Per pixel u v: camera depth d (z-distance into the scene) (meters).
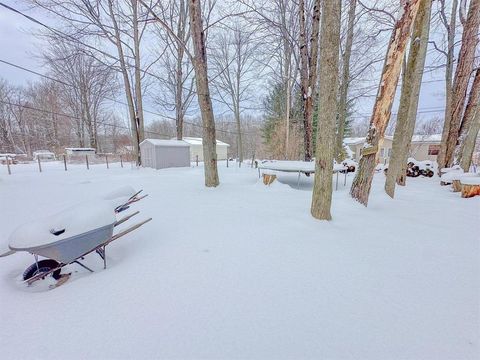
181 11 12.61
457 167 7.89
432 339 1.33
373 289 1.82
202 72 5.48
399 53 3.78
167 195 5.31
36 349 1.26
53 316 1.53
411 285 1.88
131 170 11.86
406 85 4.78
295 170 6.84
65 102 24.92
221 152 27.36
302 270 2.09
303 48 8.98
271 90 22.22
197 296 1.72
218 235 2.88
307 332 1.38
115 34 11.61
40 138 28.59
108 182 7.49
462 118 8.67
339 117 13.22
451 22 8.58
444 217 3.82
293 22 10.91
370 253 2.44
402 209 4.32
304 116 9.45
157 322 1.46
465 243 2.73
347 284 1.88
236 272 2.05
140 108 12.88
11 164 15.87
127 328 1.41
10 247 1.81
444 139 9.12
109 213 2.26
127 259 2.34
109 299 1.69
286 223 3.28
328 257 2.34
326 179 3.31
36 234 1.86
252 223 3.31
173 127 37.97
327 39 2.96
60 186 6.79
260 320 1.47
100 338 1.33
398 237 2.89
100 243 2.14
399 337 1.34
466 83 8.37
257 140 30.98
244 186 6.48
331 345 1.28
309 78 9.15
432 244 2.69
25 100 27.56
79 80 20.73
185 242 2.69
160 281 1.92
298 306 1.61
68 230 1.97
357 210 4.07
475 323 1.46
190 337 1.34
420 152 20.84
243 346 1.28
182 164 13.34
